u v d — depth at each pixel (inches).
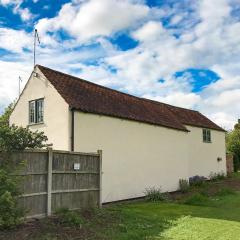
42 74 703.7
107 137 706.8
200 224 475.2
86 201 502.9
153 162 838.5
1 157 388.8
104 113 699.4
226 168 1336.1
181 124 1002.1
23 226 382.9
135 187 770.8
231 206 665.0
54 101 671.8
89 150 665.0
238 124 1915.6
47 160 441.7
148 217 509.4
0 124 435.5
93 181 519.2
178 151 944.9
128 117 759.7
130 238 378.6
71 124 641.0
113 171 713.6
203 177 1131.9
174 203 711.7
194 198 714.2
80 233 380.8
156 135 858.8
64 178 467.2
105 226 423.5
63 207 448.8
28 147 433.4
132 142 773.9
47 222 403.9
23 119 732.0
